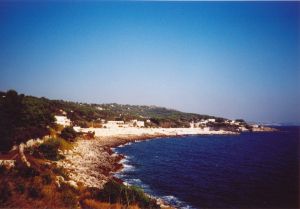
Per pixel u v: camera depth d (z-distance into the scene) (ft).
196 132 654.53
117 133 466.29
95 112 628.69
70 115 484.33
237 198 125.39
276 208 110.83
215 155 287.28
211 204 116.26
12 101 193.06
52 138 203.51
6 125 152.76
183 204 115.34
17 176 85.71
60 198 76.18
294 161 245.24
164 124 654.12
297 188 143.33
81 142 289.33
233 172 189.37
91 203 79.56
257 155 290.35
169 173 181.06
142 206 90.12
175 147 364.17
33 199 71.20
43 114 254.06
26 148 156.66
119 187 94.12
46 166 120.98
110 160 213.25
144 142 425.28
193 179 164.25
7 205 64.59
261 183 155.22
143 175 170.40
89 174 143.33
